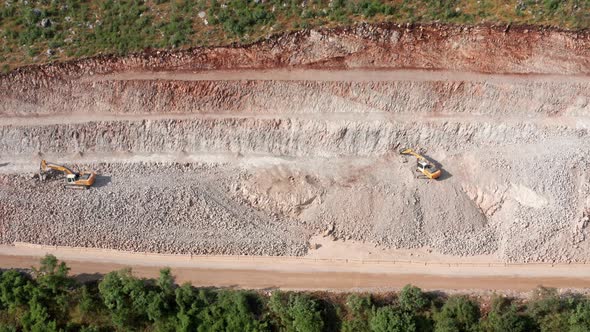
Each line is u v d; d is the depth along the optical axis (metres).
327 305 38.91
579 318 36.81
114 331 39.28
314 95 45.88
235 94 46.16
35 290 39.00
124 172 45.53
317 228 43.06
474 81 45.16
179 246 42.62
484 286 40.09
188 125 46.06
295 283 40.53
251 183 44.31
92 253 42.75
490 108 45.31
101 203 43.78
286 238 42.66
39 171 45.66
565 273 40.81
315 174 44.47
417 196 43.09
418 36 46.53
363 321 38.03
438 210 42.75
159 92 46.41
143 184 44.62
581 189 42.81
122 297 38.31
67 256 42.53
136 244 42.78
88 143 46.62
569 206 42.47
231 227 43.06
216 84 46.03
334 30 46.59
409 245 42.28
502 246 42.00
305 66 46.56
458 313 37.62
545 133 44.62
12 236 43.41
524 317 37.62
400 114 45.69
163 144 46.47
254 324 37.59
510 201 43.03
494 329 37.12
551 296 37.59
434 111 45.66
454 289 39.84
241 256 42.31
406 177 43.91
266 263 41.91
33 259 42.41
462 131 44.97
